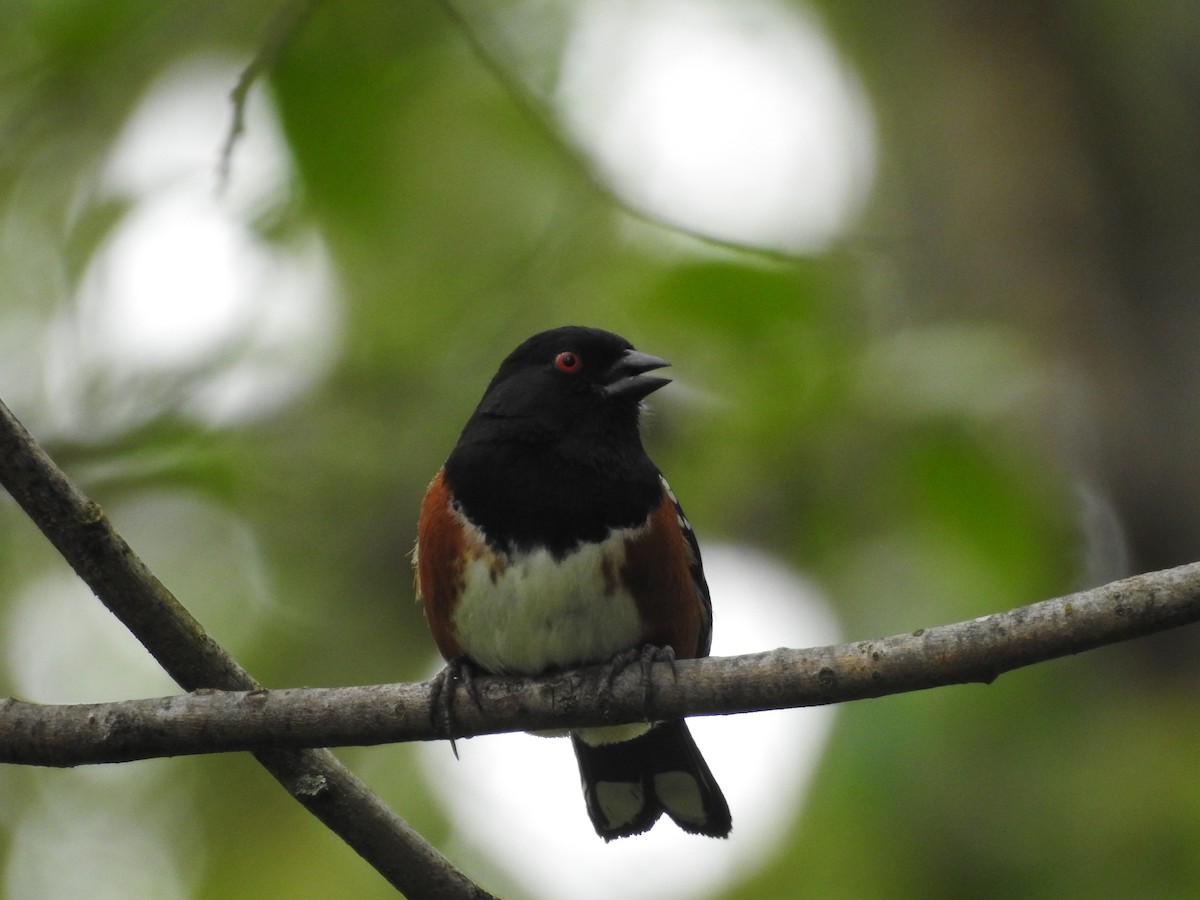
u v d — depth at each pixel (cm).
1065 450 1201
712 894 1152
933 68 1445
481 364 1202
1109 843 1044
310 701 696
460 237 1228
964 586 1032
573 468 823
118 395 1143
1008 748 1081
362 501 1248
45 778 1323
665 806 910
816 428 1038
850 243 1138
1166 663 1146
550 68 1232
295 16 861
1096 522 1253
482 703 726
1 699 690
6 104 1143
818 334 1060
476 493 823
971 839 1073
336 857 1241
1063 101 1383
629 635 819
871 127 1466
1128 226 1336
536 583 805
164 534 1292
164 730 682
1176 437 1255
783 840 1119
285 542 1273
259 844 1259
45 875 1276
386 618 1286
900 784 1073
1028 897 1054
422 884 732
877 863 1090
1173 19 1371
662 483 850
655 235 1155
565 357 853
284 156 1124
